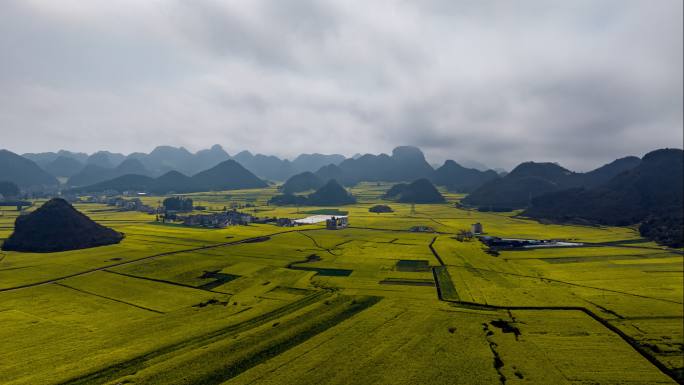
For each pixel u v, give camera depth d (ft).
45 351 253.03
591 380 226.58
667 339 280.92
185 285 410.72
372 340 274.98
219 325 300.61
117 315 320.50
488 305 350.02
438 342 272.51
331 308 339.36
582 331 294.87
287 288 401.49
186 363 239.71
